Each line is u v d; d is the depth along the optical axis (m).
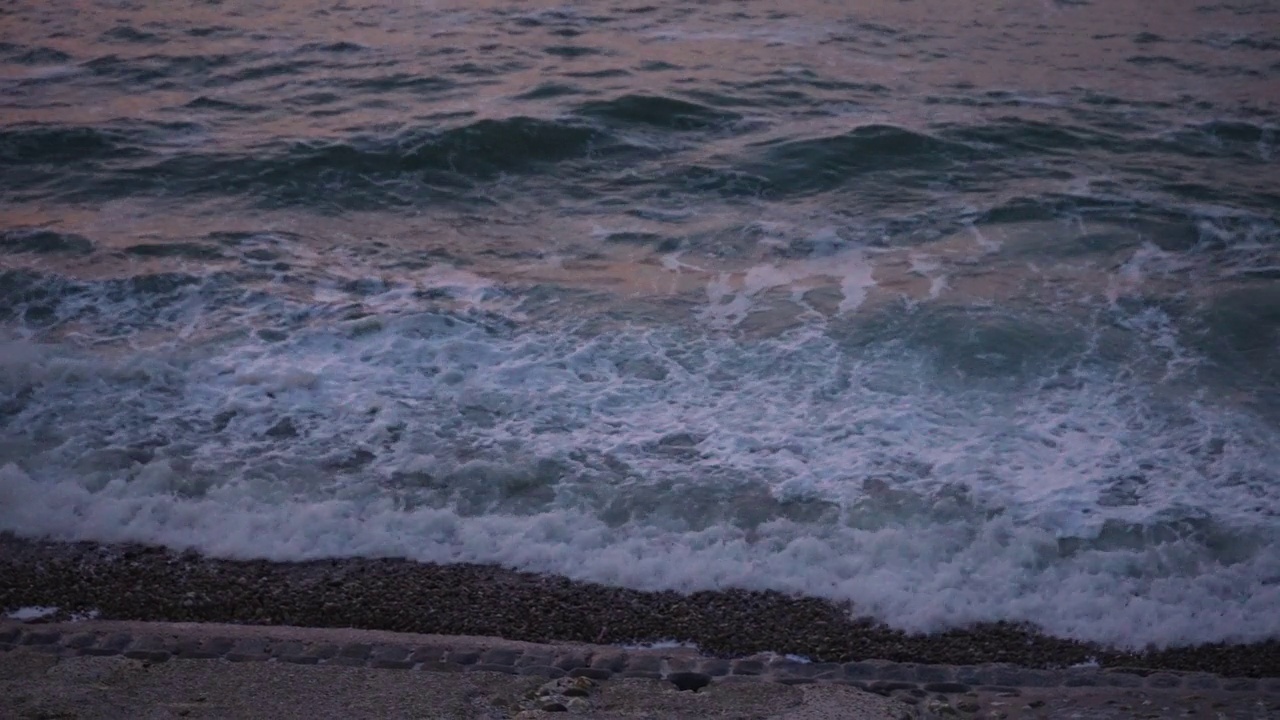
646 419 7.86
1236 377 8.27
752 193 11.51
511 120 12.79
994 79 14.98
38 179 11.88
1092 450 7.50
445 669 5.25
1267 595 6.26
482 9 17.73
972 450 7.50
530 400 8.06
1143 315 9.03
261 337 8.76
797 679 5.29
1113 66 15.65
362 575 6.43
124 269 9.74
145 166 12.09
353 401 8.05
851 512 6.95
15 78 14.90
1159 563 6.54
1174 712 5.01
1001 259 9.99
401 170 12.02
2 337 8.70
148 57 15.66
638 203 11.33
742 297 9.39
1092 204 11.11
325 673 5.16
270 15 17.50
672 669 5.46
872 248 10.24
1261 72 15.47
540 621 6.07
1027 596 6.27
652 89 14.09
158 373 8.29
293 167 12.01
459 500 7.11
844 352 8.55
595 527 6.79
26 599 6.19
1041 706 5.08
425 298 9.36
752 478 7.26
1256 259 9.98
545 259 10.12
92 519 6.81
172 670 5.15
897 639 5.97
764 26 17.09
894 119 13.30
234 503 6.99
